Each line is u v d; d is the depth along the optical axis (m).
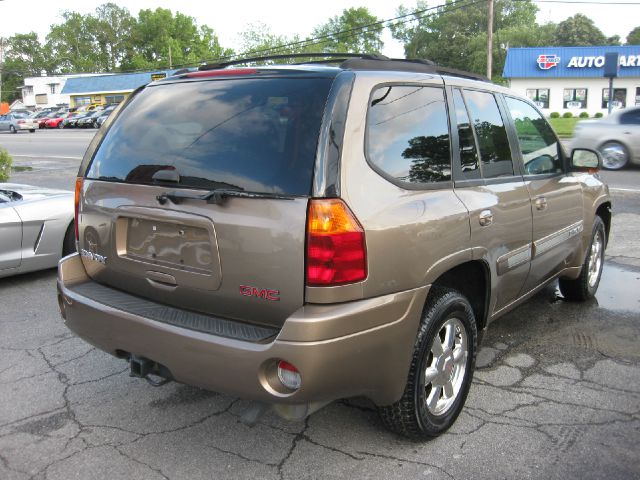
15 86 112.69
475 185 3.35
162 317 2.82
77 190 3.42
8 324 4.93
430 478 2.84
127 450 3.09
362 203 2.59
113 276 3.24
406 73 3.10
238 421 3.37
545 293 5.62
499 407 3.49
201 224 2.73
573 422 3.32
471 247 3.15
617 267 6.48
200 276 2.79
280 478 2.86
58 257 6.18
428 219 2.84
